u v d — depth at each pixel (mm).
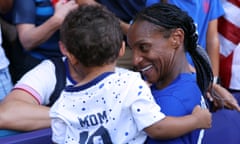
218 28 4203
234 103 2791
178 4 3672
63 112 2000
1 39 3971
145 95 1867
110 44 1944
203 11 3826
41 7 3898
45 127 2711
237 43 4137
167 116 1900
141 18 2008
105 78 1927
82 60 1969
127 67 3672
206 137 2525
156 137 1896
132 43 2031
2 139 2475
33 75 2895
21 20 3867
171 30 1976
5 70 3809
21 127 2684
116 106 1880
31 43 3818
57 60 2980
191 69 2301
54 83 2873
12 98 2783
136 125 1896
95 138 1923
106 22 1972
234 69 4168
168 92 1993
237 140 2729
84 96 1945
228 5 4121
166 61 1993
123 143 1898
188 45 2146
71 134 1993
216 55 3965
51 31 3729
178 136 1916
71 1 3809
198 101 2062
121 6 3912
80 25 1954
